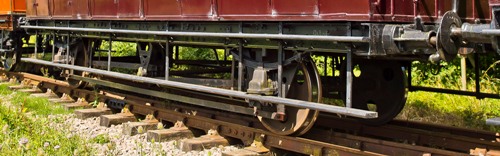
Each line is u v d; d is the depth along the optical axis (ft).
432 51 19.31
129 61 41.19
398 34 18.95
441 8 21.53
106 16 31.32
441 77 42.37
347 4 19.24
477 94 26.27
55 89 39.99
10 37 46.39
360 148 23.03
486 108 35.35
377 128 26.84
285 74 23.53
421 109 35.40
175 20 26.48
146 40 29.48
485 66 40.37
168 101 33.50
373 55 19.39
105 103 34.68
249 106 26.58
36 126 26.89
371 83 27.99
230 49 25.18
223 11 23.93
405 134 25.38
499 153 20.38
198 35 25.05
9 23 45.29
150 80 28.09
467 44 19.48
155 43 30.66
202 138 26.21
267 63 23.80
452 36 18.80
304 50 21.67
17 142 23.52
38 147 22.82
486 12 23.25
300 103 21.01
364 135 27.37
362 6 18.79
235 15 23.35
